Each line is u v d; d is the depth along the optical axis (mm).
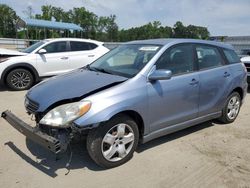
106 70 4348
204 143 4570
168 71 3783
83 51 9766
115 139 3654
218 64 5098
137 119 3885
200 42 4863
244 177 3561
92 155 3572
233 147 4445
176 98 4215
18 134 4727
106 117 3375
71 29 25250
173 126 4344
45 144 3230
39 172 3582
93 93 3527
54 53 9164
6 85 8680
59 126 3273
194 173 3635
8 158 3912
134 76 3857
